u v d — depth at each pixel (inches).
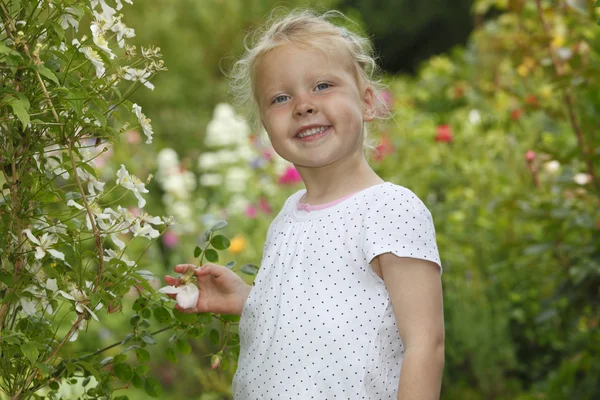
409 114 199.2
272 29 69.4
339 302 61.9
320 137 65.6
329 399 60.4
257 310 66.2
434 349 59.4
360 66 70.4
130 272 62.9
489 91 157.6
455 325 137.7
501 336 139.1
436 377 58.9
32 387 63.8
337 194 66.8
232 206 195.9
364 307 61.7
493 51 180.1
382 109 78.3
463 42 545.0
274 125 66.5
